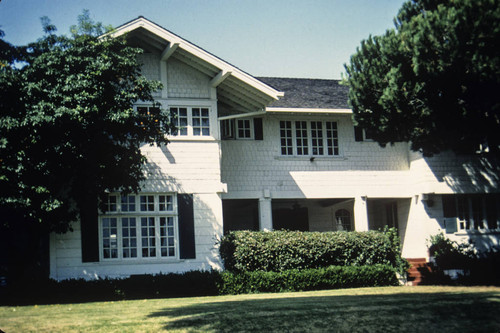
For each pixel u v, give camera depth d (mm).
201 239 19844
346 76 19719
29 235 17734
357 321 10766
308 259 19734
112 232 19172
